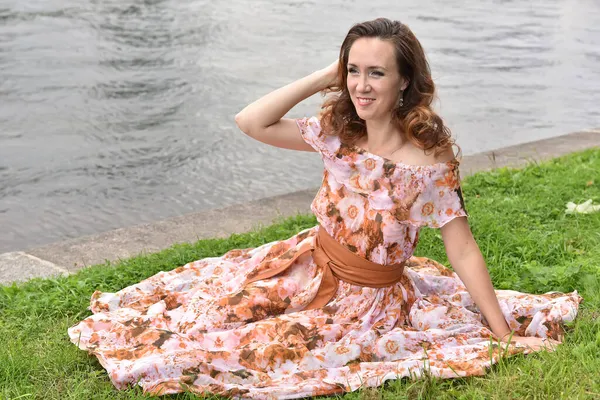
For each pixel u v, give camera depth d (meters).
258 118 4.21
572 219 6.29
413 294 4.38
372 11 20.73
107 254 6.00
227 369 3.88
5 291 5.01
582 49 17.50
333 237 4.22
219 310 4.18
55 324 4.61
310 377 3.84
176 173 9.51
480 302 4.12
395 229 4.04
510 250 5.60
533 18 21.20
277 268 4.35
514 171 7.84
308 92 4.22
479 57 16.27
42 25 16.97
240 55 15.34
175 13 19.14
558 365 3.78
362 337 4.02
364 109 3.96
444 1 23.11
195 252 5.65
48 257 5.92
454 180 4.04
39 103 11.93
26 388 3.83
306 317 4.15
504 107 12.70
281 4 21.11
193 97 12.52
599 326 4.18
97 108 11.82
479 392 3.62
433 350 4.00
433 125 3.97
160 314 4.36
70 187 9.01
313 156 10.27
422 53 3.96
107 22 17.66
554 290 4.90
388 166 4.03
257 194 8.91
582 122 11.96
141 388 3.79
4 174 9.32
